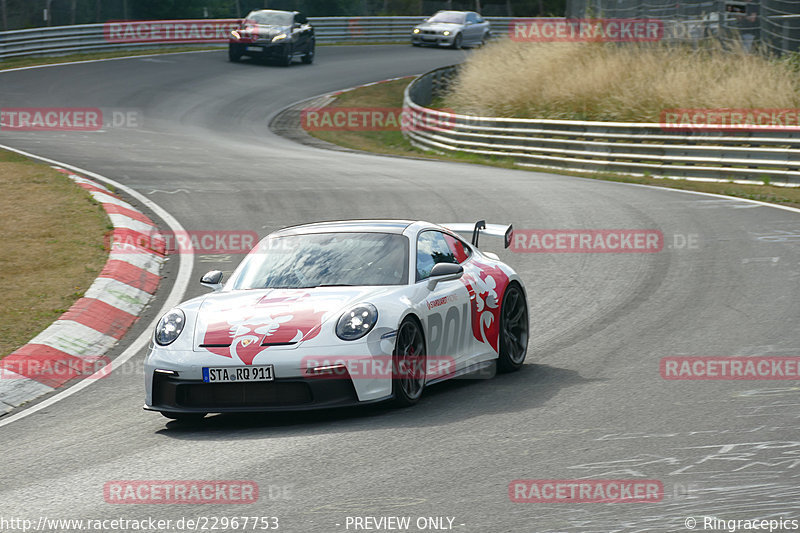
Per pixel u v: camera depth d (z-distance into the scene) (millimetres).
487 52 122438
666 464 18906
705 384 25297
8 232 49750
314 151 95188
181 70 140875
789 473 18047
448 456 20000
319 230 28344
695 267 42438
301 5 190750
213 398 23422
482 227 32438
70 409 26875
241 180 69812
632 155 81438
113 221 51875
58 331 33656
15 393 28484
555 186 69438
